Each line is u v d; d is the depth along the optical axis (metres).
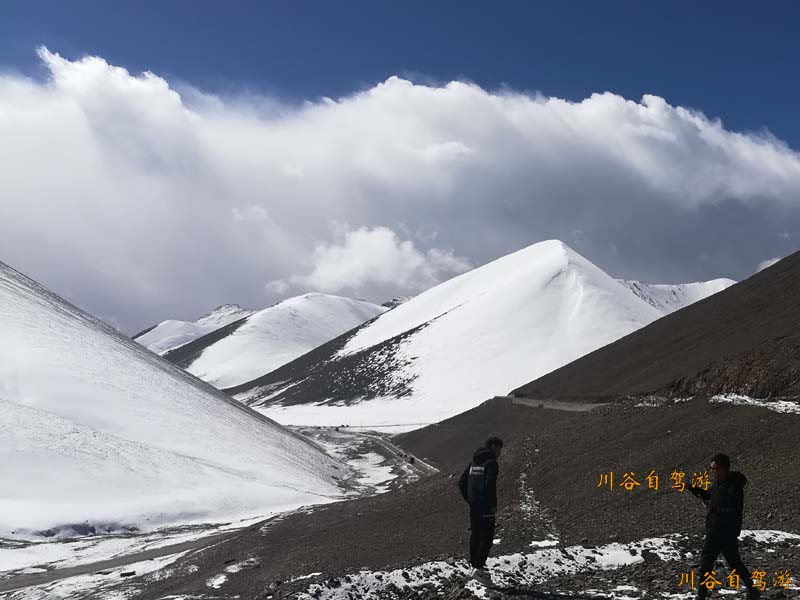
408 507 31.08
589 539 18.03
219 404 99.81
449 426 101.56
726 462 10.02
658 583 11.47
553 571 13.34
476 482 11.75
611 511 20.88
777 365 28.84
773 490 18.53
